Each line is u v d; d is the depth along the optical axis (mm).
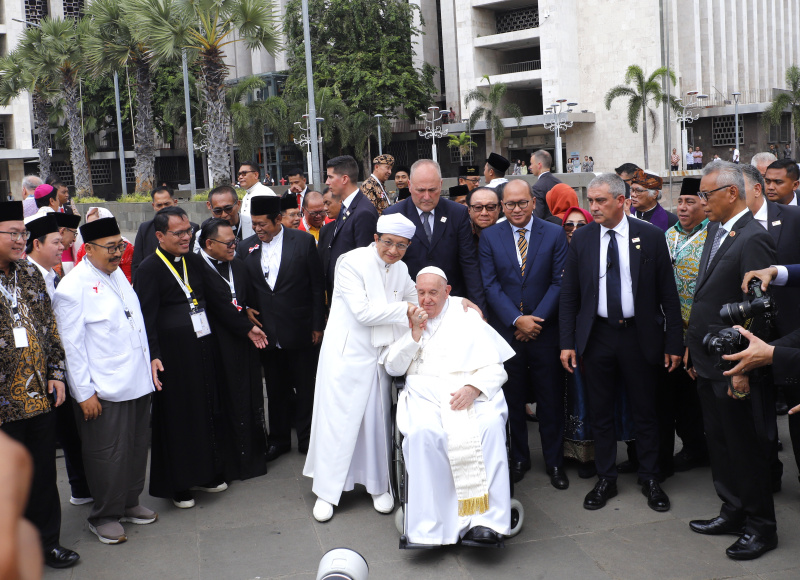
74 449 5094
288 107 42750
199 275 5160
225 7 22094
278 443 6098
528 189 5227
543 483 5277
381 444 4930
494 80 47031
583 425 5258
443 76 53719
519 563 4078
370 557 4230
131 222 28016
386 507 4875
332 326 4988
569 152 47375
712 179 4070
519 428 5367
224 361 5352
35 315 4137
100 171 53000
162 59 22891
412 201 5426
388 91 43781
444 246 5363
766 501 4047
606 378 4840
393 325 4828
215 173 24141
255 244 6000
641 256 4746
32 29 34344
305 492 5277
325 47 44219
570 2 45781
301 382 6027
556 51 44875
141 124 30875
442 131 45344
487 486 4160
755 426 3867
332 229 6461
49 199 7926
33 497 4109
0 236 3895
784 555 4051
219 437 5281
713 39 49281
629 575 3895
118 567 4211
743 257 4012
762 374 3875
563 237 5305
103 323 4449
